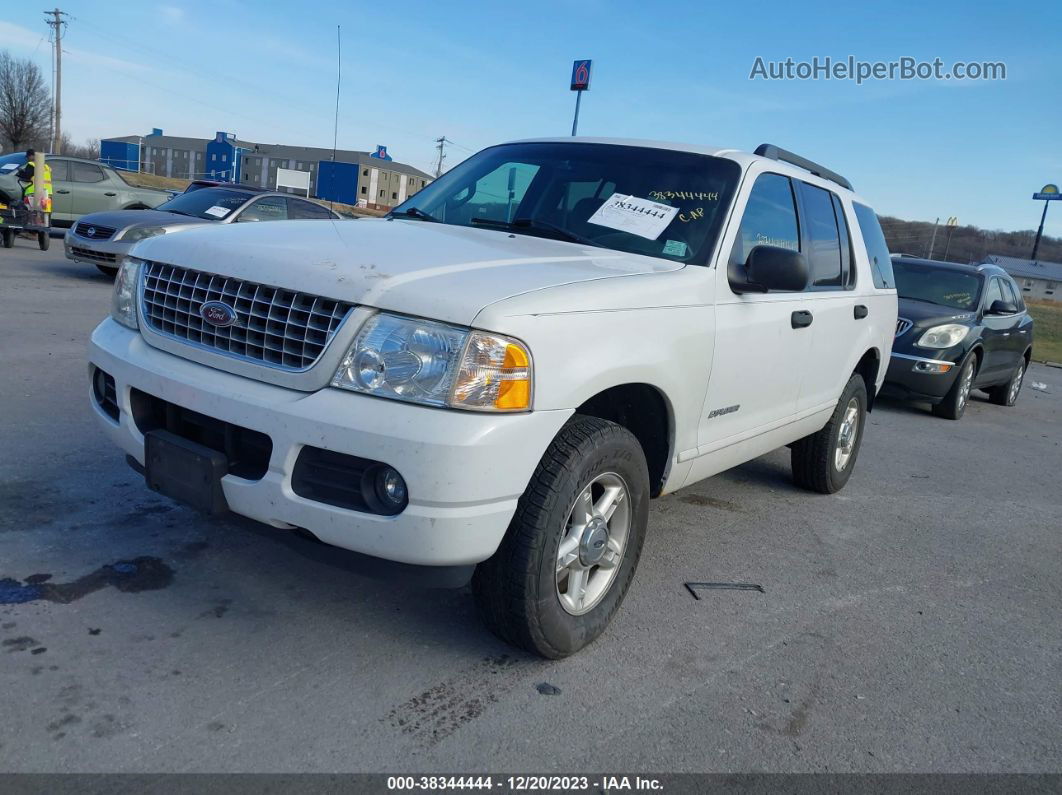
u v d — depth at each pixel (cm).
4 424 478
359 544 251
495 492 249
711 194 380
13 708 238
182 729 238
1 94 5884
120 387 298
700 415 353
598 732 261
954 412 966
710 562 416
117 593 308
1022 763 272
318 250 286
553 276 289
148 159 11538
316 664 279
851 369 512
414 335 248
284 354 262
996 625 381
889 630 362
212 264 285
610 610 315
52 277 1134
